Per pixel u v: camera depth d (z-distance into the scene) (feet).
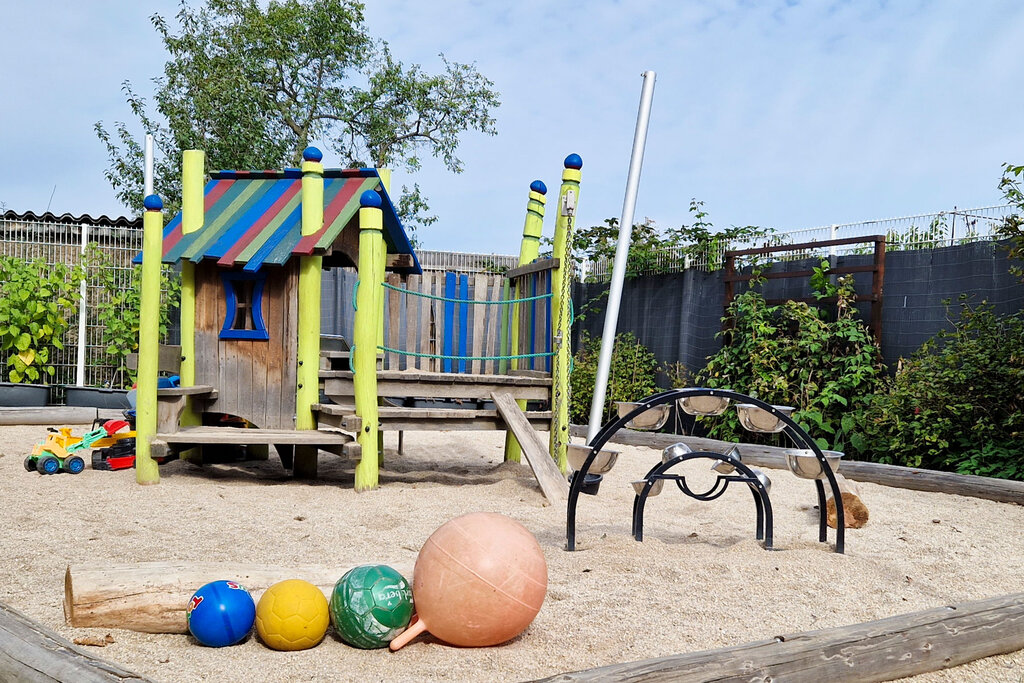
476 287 25.94
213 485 22.25
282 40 62.80
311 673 9.62
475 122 67.56
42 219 42.45
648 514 19.60
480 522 10.86
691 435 35.24
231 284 23.67
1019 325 25.66
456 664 10.04
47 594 12.55
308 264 23.04
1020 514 20.84
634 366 38.65
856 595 13.30
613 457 15.35
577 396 40.09
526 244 27.14
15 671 8.34
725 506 20.77
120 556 14.80
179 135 58.85
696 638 11.14
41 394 37.88
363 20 66.28
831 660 9.61
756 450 28.22
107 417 37.01
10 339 40.40
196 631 10.38
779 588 13.47
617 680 8.45
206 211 24.84
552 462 21.94
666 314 38.22
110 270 42.98
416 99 65.62
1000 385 25.17
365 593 10.43
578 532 17.38
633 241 39.96
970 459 25.38
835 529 18.45
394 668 9.88
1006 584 14.48
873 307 30.60
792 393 31.89
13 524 17.16
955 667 10.64
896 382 28.32
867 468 25.48
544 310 24.89
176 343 43.65
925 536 17.99
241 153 59.62
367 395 21.65
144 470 21.75
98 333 43.34
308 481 23.65
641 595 12.87
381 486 22.48
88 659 8.41
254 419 23.58
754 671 9.07
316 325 23.24
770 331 32.65
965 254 28.22
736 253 34.68
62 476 22.95
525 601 10.52
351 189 23.95
